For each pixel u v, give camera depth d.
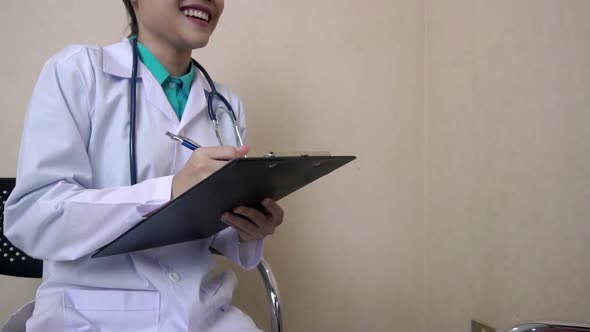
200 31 0.80
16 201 0.66
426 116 1.37
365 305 1.32
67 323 0.64
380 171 1.33
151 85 0.80
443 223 1.29
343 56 1.30
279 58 1.25
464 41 1.20
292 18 1.26
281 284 1.25
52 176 0.65
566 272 0.90
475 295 1.16
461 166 1.21
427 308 1.37
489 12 1.11
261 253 0.87
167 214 0.52
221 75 1.20
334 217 1.29
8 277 1.09
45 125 0.68
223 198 0.57
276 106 1.24
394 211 1.34
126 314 0.67
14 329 0.72
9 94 1.08
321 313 1.28
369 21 1.32
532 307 0.98
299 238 1.26
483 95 1.13
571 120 0.89
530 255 0.99
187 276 0.74
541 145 0.96
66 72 0.72
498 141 1.08
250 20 1.22
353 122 1.30
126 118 0.76
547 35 0.94
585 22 0.85
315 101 1.27
